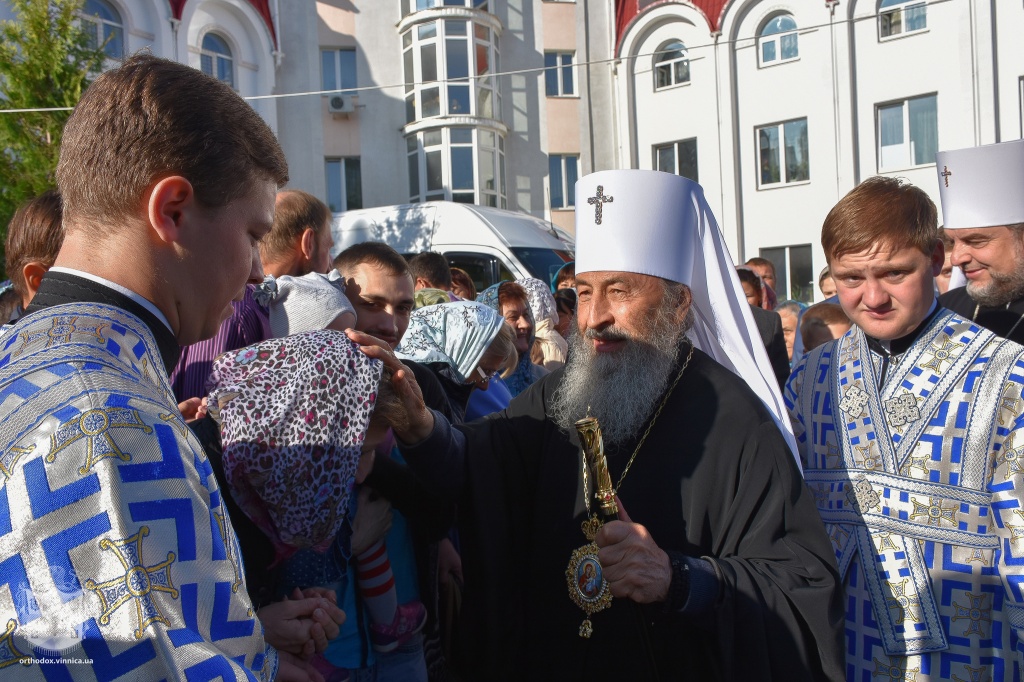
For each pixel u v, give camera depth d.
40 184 8.69
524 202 20.53
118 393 0.93
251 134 1.17
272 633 1.64
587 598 1.84
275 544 1.66
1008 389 2.04
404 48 20.05
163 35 15.74
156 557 0.88
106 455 0.88
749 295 5.28
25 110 8.81
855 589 2.12
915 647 2.01
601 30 18.73
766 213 17.09
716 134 17.42
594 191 2.08
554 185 20.70
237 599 0.97
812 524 1.86
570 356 2.14
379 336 2.68
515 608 2.06
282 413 1.57
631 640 1.85
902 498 2.08
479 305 3.08
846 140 16.16
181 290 1.10
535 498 2.06
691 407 1.98
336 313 2.33
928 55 15.47
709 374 2.03
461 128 19.64
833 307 3.96
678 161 18.09
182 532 0.91
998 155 2.75
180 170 1.07
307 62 19.31
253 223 1.17
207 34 17.30
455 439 2.04
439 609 2.52
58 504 0.85
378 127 19.94
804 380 2.38
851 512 2.14
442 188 19.58
